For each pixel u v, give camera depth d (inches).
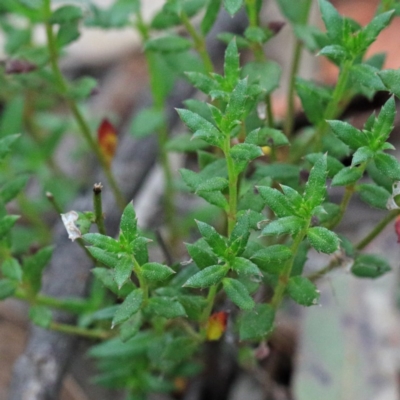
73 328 21.3
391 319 23.9
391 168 17.9
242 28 29.7
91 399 24.0
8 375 24.3
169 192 24.6
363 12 33.9
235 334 20.3
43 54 22.1
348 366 23.5
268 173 19.9
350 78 19.7
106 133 21.9
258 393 23.5
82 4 23.4
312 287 18.7
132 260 17.9
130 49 35.0
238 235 17.8
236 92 17.8
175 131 27.8
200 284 17.8
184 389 23.6
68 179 26.7
